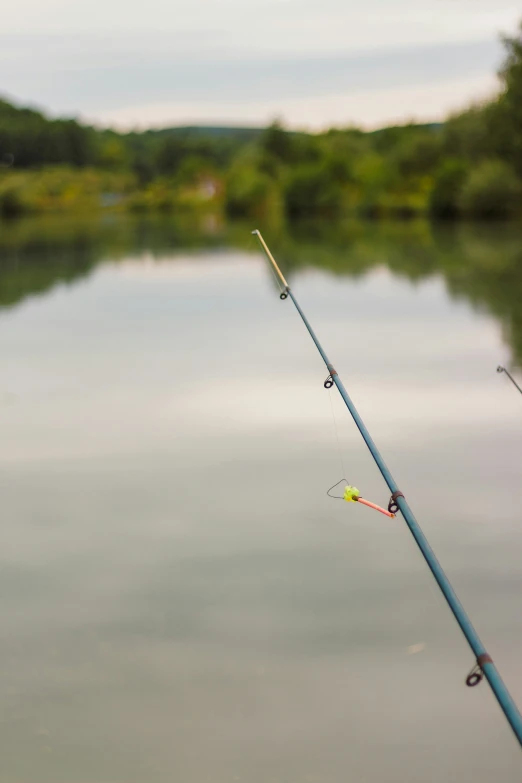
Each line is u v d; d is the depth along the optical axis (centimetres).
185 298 2492
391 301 2314
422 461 1073
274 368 1560
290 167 9669
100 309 2333
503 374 1459
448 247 3850
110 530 927
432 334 1823
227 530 920
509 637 721
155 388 1457
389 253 3747
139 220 8106
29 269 3434
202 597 798
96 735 635
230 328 1966
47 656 722
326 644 724
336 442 1156
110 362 1659
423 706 655
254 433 1208
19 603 795
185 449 1158
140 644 729
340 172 8569
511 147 5422
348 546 877
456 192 5959
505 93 5138
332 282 2773
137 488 1033
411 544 873
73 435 1230
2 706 668
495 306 2166
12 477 1078
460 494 974
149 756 618
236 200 8631
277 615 760
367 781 586
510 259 3200
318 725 642
